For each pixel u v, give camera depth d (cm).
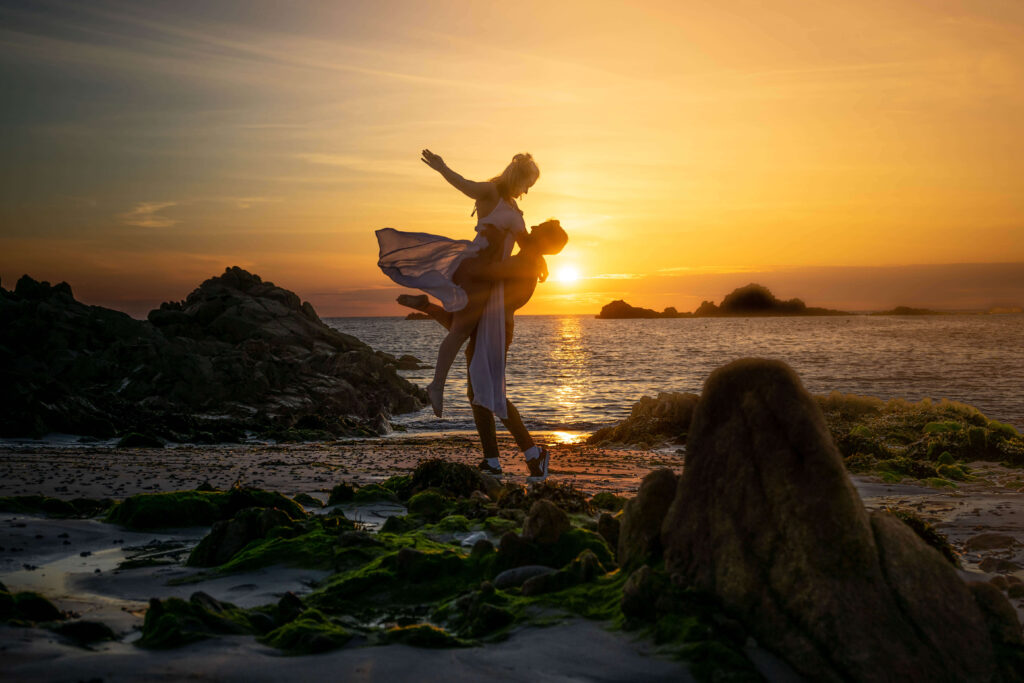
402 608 405
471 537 544
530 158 764
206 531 605
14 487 838
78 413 1906
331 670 304
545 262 794
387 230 776
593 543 468
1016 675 298
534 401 3509
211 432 2062
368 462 1267
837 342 10444
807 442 338
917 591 314
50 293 3069
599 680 296
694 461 374
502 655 322
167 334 3334
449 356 774
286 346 3416
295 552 493
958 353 7462
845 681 287
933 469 1240
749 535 338
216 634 342
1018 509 815
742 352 8319
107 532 592
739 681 290
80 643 335
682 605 337
